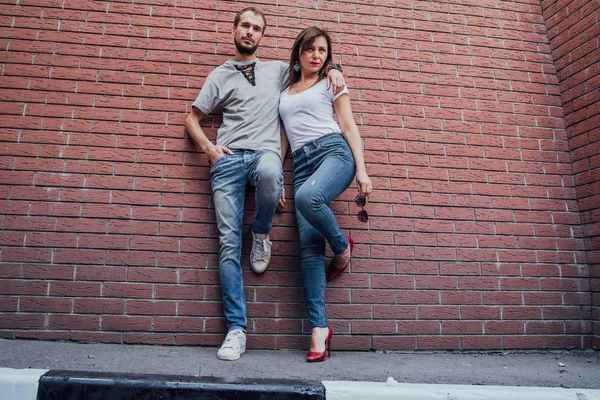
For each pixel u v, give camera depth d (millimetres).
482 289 2428
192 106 2305
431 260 2428
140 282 2186
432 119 2654
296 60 2371
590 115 2602
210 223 2311
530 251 2531
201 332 2166
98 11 2520
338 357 2094
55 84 2377
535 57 2896
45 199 2219
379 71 2680
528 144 2713
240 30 2336
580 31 2695
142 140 2365
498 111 2742
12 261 2127
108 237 2215
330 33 2689
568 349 2412
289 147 2438
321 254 2146
